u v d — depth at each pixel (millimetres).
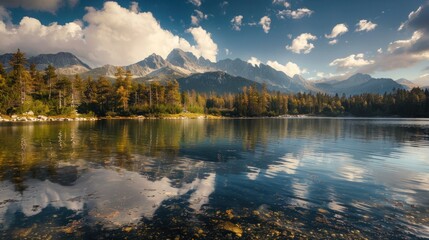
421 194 12430
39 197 11258
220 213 9734
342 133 48875
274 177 15320
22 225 8547
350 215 9742
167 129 54156
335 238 7922
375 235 8172
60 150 24359
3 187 12602
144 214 9547
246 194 12047
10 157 20469
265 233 8164
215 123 86438
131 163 18734
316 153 24719
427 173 16984
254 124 81562
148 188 12727
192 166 18031
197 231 8242
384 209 10398
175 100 151750
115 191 12188
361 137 41500
